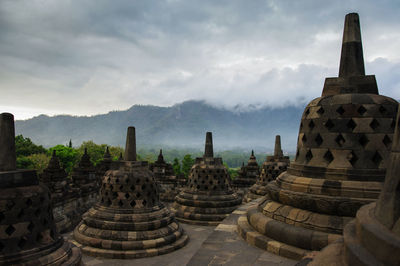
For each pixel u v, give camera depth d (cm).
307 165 848
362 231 346
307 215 781
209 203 2162
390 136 780
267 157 2594
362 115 796
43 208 827
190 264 730
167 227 1584
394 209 323
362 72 871
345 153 796
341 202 734
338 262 378
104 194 1587
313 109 873
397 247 285
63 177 1956
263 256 763
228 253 789
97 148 7781
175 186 3034
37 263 767
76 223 2053
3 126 832
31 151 6894
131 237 1455
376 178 760
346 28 895
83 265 905
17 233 768
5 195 769
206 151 2331
